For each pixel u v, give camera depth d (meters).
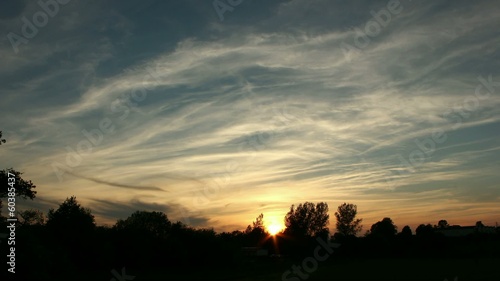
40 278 54.41
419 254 140.62
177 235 102.56
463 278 72.00
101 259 80.44
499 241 151.62
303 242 151.38
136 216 108.38
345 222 159.88
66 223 80.56
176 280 76.88
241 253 111.88
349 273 87.56
